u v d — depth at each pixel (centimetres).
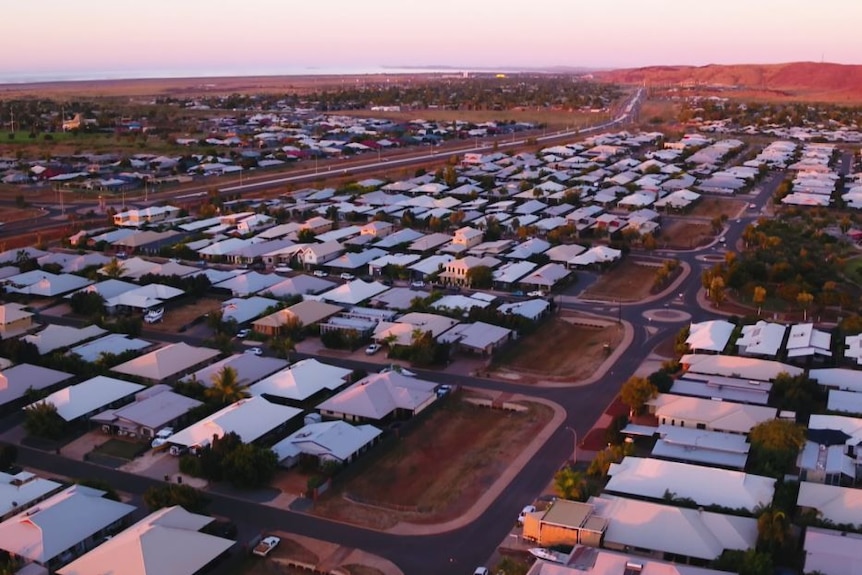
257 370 10600
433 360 11125
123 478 8194
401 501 7750
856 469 8000
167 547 6406
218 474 8019
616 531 6756
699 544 6531
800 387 9706
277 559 6781
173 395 9681
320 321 12650
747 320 12506
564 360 11519
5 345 11050
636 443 8844
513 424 9438
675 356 11531
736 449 8306
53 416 9100
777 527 6469
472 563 6725
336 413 9438
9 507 7306
